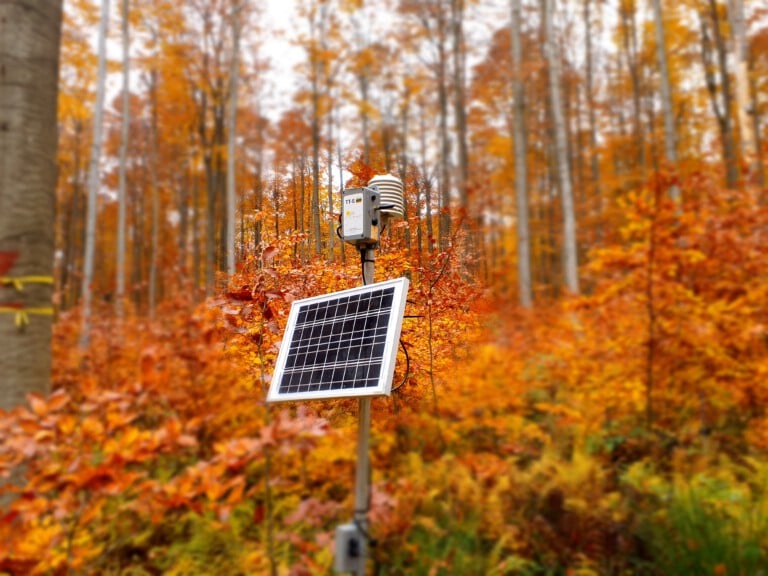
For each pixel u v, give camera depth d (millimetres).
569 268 10188
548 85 17297
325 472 4020
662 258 4363
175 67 15016
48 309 2861
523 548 3432
